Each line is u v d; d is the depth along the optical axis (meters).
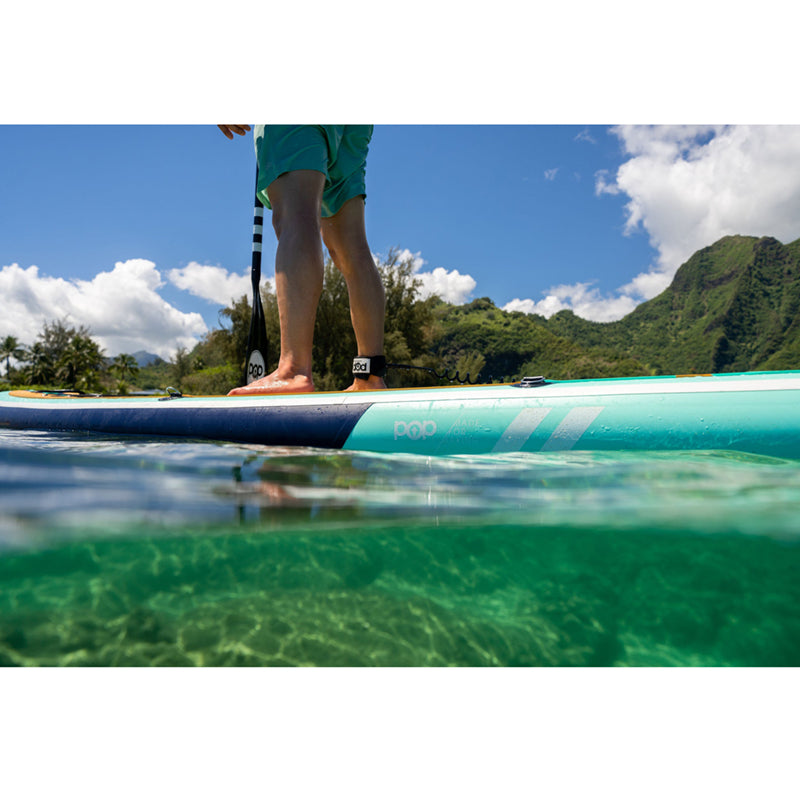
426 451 1.90
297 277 2.73
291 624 0.78
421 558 0.94
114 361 62.75
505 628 0.78
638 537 0.99
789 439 1.52
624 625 0.79
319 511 1.16
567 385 1.86
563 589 0.85
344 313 20.86
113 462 1.79
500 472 1.50
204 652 0.73
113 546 0.97
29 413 3.12
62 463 1.76
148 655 0.72
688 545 0.95
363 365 3.21
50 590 0.82
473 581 0.87
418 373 20.84
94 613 0.78
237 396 2.46
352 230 3.32
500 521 1.08
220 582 0.85
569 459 1.62
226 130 4.14
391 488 1.36
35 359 60.25
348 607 0.81
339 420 2.10
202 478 1.50
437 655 0.75
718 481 1.32
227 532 1.03
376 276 3.35
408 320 22.08
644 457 1.57
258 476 1.53
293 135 2.81
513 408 1.84
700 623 0.78
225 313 21.33
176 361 34.03
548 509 1.15
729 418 1.59
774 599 0.81
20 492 1.32
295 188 2.80
